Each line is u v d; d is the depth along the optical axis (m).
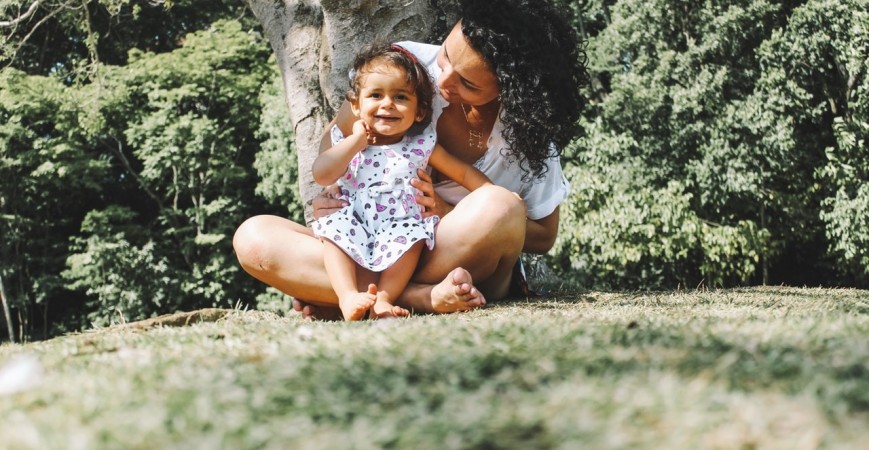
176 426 0.84
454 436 0.78
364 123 2.55
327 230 2.39
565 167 9.26
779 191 9.08
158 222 13.74
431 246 2.43
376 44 2.65
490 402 0.90
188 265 12.78
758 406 0.85
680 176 8.84
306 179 3.55
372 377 1.02
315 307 2.59
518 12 2.43
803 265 10.00
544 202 2.78
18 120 12.43
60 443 0.80
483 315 2.15
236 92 12.61
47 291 12.88
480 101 2.53
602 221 8.55
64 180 12.98
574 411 0.85
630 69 9.52
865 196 8.39
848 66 8.43
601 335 1.30
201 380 1.05
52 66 14.32
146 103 13.24
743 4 8.72
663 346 1.20
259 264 2.50
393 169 2.51
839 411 0.83
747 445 0.76
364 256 2.40
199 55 12.73
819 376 0.96
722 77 8.55
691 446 0.76
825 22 8.47
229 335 1.69
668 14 8.94
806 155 8.83
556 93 2.53
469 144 2.71
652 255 8.52
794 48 8.47
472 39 2.39
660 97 8.77
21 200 13.12
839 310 2.18
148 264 12.23
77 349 1.56
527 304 2.52
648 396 0.89
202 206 12.51
